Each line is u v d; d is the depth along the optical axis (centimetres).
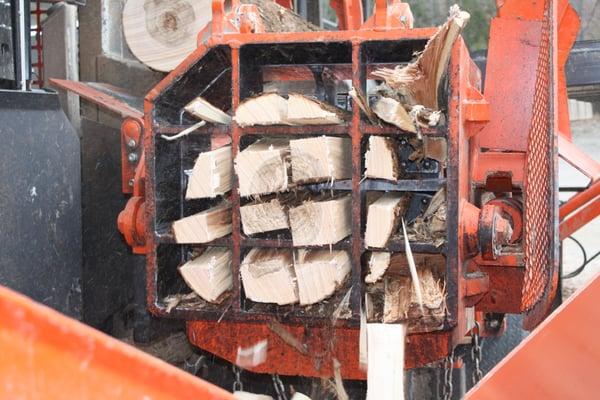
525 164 268
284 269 231
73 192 319
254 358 250
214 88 258
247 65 244
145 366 100
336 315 229
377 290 247
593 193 310
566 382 145
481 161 288
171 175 251
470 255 231
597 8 875
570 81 441
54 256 303
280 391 265
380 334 211
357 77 223
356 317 227
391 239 229
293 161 226
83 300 355
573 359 144
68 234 314
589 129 795
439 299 224
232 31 241
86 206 359
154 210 238
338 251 238
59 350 90
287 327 243
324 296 229
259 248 244
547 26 231
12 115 272
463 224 225
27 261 282
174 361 386
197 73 242
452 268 222
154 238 238
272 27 299
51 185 300
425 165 260
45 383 89
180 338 392
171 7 356
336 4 360
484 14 845
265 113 228
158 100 237
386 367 207
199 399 109
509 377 147
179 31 357
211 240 234
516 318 361
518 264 267
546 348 146
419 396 354
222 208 248
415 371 352
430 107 238
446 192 224
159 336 365
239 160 230
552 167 212
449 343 232
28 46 290
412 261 221
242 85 238
